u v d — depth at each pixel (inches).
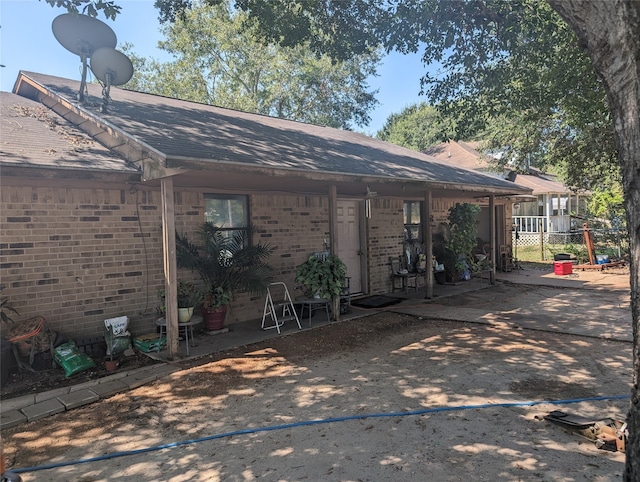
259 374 208.5
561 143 562.3
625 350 231.5
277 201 344.5
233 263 291.1
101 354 237.6
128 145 239.8
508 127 663.8
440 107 341.7
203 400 179.3
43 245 229.1
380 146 480.4
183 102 388.5
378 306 366.3
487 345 247.9
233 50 916.6
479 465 123.6
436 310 347.6
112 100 306.3
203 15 883.4
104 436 150.9
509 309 348.5
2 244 216.7
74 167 206.5
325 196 381.7
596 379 189.8
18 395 186.5
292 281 353.7
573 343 247.4
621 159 87.8
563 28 289.6
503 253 607.5
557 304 366.3
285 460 130.2
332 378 200.4
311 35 310.5
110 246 253.3
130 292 261.0
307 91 1021.2
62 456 137.9
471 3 260.8
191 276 292.2
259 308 332.5
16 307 220.4
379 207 438.0
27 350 210.8
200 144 232.2
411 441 139.1
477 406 163.9
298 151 293.3
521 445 134.4
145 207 268.7
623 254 671.1
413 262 474.9
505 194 481.1
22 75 319.3
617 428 134.7
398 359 226.5
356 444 138.3
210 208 307.0
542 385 184.9
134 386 195.9
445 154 1072.8
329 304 346.6
